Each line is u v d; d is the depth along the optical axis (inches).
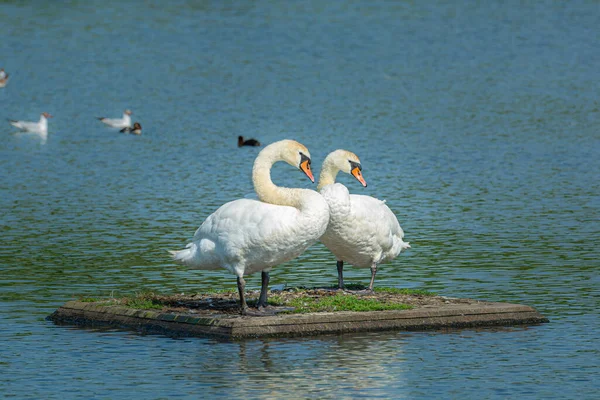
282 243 639.8
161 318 674.2
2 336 670.5
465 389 555.2
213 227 657.6
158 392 550.6
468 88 2847.0
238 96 2773.1
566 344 643.5
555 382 566.6
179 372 583.5
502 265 912.3
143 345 639.1
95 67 3324.3
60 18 4320.9
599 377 576.1
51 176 1588.3
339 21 4276.6
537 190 1389.0
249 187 1453.0
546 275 868.0
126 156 1845.5
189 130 2235.5
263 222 636.1
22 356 621.9
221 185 1473.9
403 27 4128.9
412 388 554.9
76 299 751.7
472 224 1131.9
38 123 2192.4
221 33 4010.8
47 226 1134.4
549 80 2977.4
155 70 3265.3
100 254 975.0
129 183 1499.8
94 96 2819.9
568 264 914.1
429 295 741.9
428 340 649.6
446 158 1732.3
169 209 1254.9
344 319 663.8
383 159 1733.5
